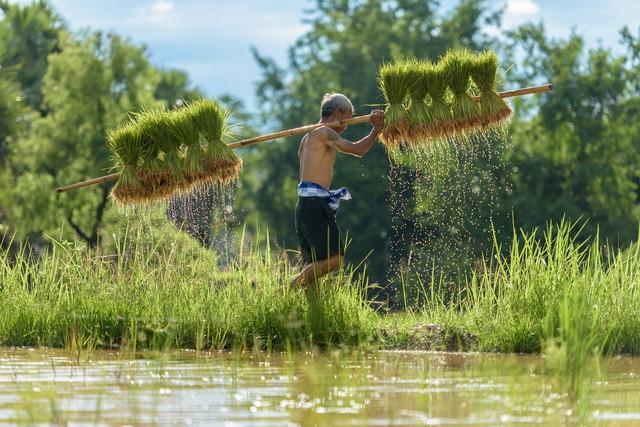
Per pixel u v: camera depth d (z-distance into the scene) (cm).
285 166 11150
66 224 8688
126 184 2203
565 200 9556
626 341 1909
